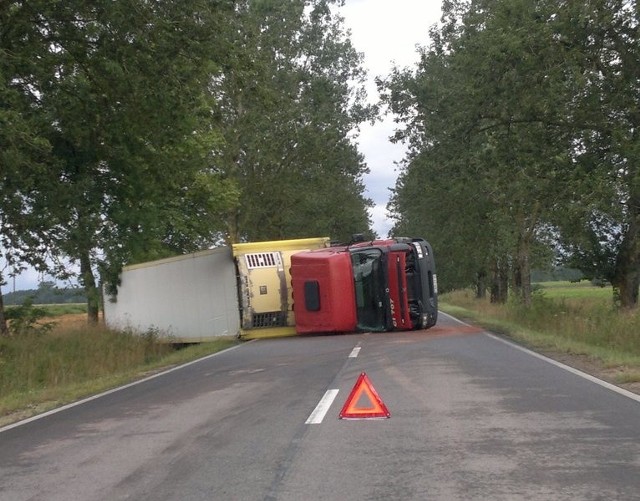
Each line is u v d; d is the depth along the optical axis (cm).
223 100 4053
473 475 681
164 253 3484
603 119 2359
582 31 2198
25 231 2169
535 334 2233
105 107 1953
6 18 1788
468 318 3491
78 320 3325
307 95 4347
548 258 4462
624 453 746
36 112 1953
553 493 619
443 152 3275
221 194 3738
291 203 4716
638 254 3322
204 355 2155
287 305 2597
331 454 781
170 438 905
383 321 2458
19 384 1686
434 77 3769
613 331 1920
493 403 1049
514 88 2347
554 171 2459
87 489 689
